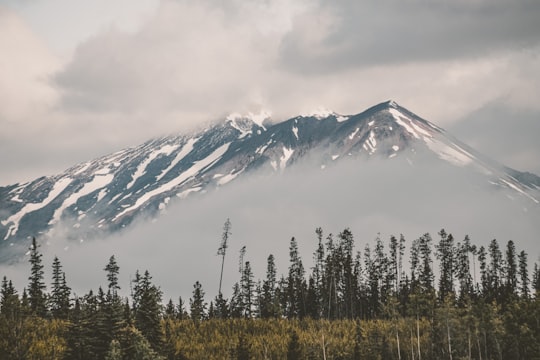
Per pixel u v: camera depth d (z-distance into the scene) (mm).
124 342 116562
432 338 151875
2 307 127625
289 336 156625
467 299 153000
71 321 127688
